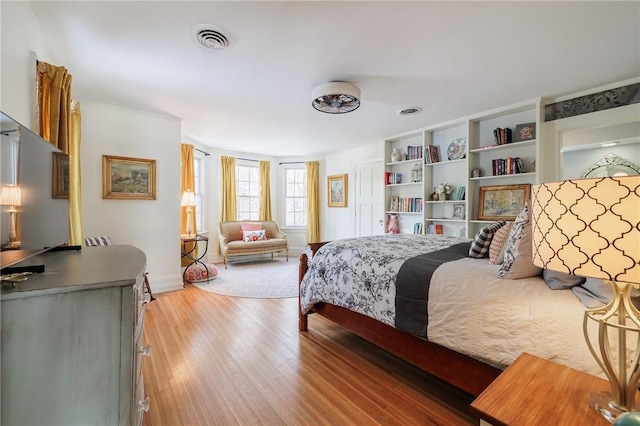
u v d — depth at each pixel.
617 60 2.32
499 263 1.72
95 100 3.21
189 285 4.19
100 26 1.86
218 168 6.02
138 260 1.41
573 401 0.85
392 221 4.98
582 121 2.94
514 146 3.52
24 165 1.16
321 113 3.67
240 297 3.68
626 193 0.72
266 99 3.15
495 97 3.13
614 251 0.73
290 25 1.86
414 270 1.80
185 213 5.04
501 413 0.81
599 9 1.71
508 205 3.56
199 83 2.73
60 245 1.67
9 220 1.03
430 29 1.91
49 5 1.67
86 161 3.27
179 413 1.60
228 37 1.99
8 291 0.88
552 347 1.21
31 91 1.76
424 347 1.74
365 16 1.77
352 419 1.56
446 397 1.76
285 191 6.91
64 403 0.95
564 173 4.95
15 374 0.90
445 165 4.35
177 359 2.18
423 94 3.04
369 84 2.78
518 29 1.91
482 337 1.41
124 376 1.03
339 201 6.23
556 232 0.84
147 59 2.28
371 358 2.23
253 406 1.66
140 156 3.60
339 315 2.38
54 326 0.94
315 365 2.12
